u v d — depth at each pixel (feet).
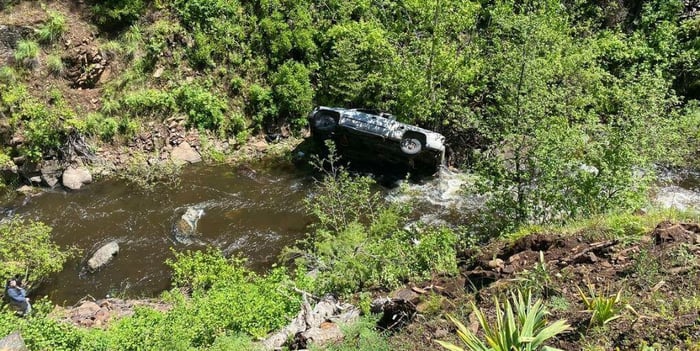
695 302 17.97
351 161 55.21
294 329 27.27
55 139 53.57
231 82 59.67
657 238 22.90
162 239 46.16
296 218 48.70
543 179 33.83
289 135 59.67
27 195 51.67
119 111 56.59
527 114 34.58
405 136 51.49
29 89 54.60
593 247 23.77
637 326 17.42
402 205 41.96
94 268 42.63
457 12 55.47
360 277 31.89
